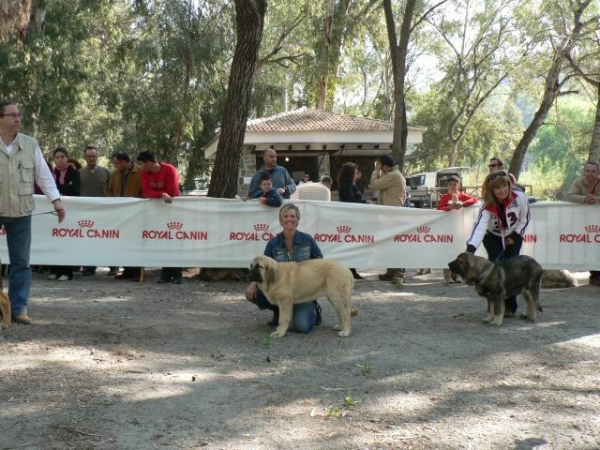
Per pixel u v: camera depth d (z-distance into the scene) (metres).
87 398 4.34
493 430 3.99
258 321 7.01
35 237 9.30
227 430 3.88
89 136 34.53
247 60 10.65
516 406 4.43
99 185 10.62
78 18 25.61
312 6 29.84
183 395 4.48
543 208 9.76
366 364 5.32
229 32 30.36
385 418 4.16
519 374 5.17
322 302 8.20
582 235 9.78
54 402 4.24
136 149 35.75
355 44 33.38
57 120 26.20
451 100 44.56
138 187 9.98
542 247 9.80
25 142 6.16
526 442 3.82
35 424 3.88
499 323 6.89
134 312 7.26
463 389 4.78
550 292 9.23
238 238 9.55
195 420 4.02
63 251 9.35
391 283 9.92
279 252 6.67
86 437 3.72
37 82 23.39
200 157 33.25
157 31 29.92
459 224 9.95
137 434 3.78
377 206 9.76
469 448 3.71
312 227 9.66
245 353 5.66
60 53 23.97
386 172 10.34
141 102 30.98
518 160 28.34
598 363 5.50
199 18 29.80
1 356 5.17
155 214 9.42
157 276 10.13
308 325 6.40
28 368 4.90
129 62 31.98
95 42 29.64
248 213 9.54
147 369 5.06
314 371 5.17
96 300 7.88
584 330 6.70
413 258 9.89
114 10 31.34
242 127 10.87
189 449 3.60
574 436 3.92
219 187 10.86
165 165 9.50
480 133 49.50
